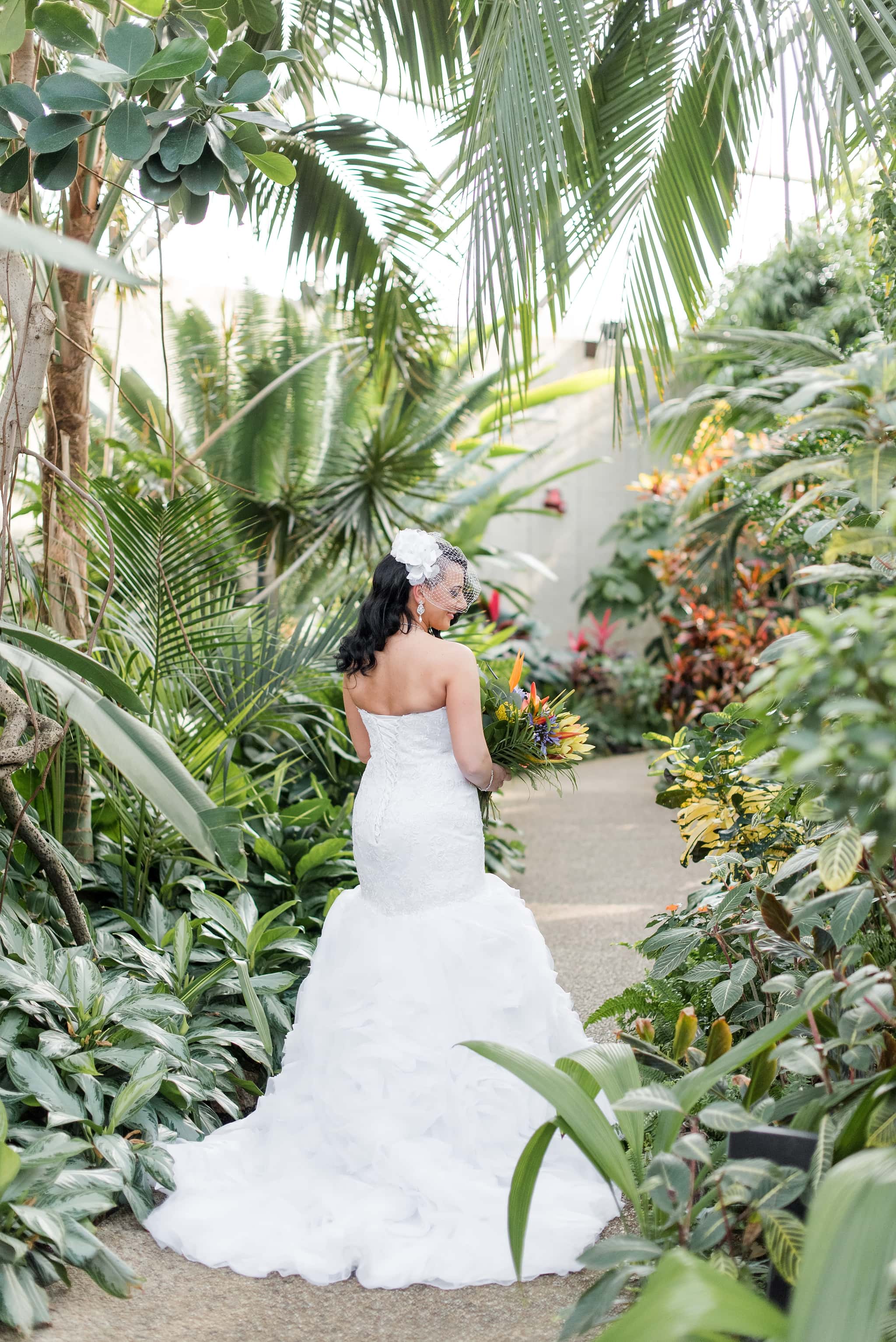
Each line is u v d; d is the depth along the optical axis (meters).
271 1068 2.78
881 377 1.73
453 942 2.51
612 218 3.55
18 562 3.01
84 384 3.48
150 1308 2.00
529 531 10.77
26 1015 2.50
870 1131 1.57
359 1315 1.99
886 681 1.48
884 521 1.57
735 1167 1.61
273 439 6.15
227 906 3.19
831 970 1.93
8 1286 1.82
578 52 2.71
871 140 2.61
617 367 3.68
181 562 3.34
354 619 3.96
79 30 2.40
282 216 4.29
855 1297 1.22
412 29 3.64
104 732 2.39
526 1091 2.44
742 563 8.73
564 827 6.74
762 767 1.92
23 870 3.11
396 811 2.57
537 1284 2.08
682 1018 2.11
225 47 2.49
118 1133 2.46
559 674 9.86
